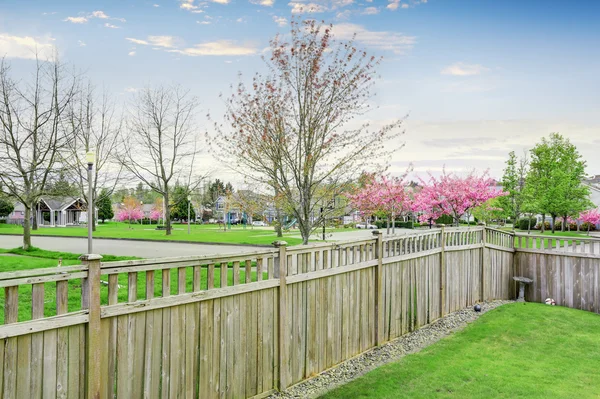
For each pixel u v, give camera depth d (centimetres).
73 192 2005
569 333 830
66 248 1936
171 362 404
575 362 662
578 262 1120
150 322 386
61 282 327
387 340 750
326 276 609
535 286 1204
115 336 359
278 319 529
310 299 582
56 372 318
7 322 295
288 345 544
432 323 888
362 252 687
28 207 1655
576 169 3494
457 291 1002
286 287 539
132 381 371
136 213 5931
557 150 3388
